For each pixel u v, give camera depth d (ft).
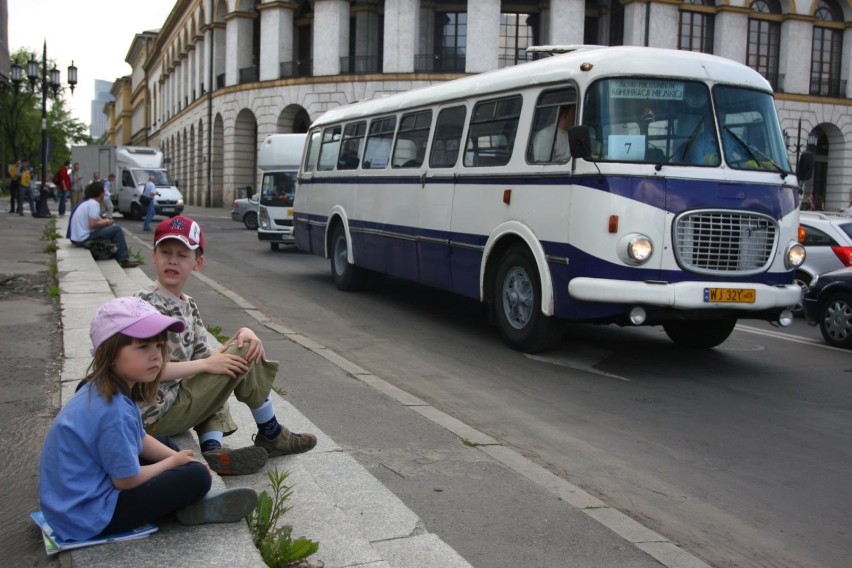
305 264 65.98
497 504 17.21
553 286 31.19
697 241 29.40
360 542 13.71
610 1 160.76
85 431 12.00
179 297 16.30
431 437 21.52
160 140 315.37
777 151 32.09
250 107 179.63
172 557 12.05
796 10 156.35
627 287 28.73
